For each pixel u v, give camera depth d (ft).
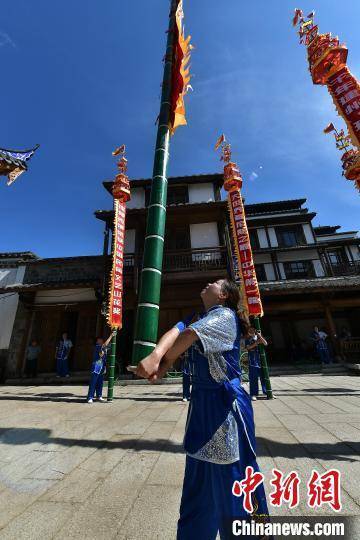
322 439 10.12
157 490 6.87
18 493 6.93
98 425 13.29
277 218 55.52
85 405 18.61
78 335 40.06
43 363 39.42
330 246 55.52
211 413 3.51
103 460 8.97
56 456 9.37
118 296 22.81
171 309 38.55
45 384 34.63
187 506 3.59
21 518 5.81
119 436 11.52
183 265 40.11
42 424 13.56
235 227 21.03
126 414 15.62
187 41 9.07
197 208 40.27
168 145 7.17
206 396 3.64
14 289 39.73
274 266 52.31
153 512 5.89
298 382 26.76
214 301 4.41
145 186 47.88
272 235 55.93
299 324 48.06
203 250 39.40
